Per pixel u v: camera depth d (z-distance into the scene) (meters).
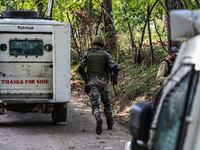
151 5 11.38
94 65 7.05
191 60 2.14
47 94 7.67
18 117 8.82
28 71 7.60
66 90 7.48
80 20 14.55
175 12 2.22
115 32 13.37
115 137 6.82
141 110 2.30
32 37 7.52
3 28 7.44
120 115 8.97
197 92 1.99
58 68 7.44
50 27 7.49
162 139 2.51
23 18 7.80
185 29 2.15
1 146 5.85
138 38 13.04
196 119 1.93
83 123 8.19
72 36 16.09
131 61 12.66
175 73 2.21
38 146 5.97
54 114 7.84
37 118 8.77
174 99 2.97
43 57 7.59
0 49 7.50
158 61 11.48
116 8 11.57
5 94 7.58
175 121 2.71
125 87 10.55
